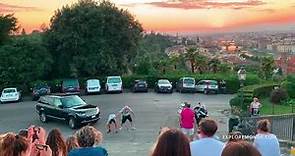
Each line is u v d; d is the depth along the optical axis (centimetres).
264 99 4419
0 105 4400
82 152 680
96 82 4988
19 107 4231
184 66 6112
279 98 4162
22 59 5128
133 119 3447
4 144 574
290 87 4397
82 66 5488
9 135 586
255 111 3238
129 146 2550
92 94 4962
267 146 877
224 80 5028
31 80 5159
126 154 2355
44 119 3372
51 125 3278
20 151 574
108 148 2498
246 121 2547
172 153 481
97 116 3188
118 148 2498
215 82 4966
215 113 3716
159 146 486
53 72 5562
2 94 4531
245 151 421
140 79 5288
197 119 2998
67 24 5581
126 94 4947
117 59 5662
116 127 2973
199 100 4475
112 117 2956
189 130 2288
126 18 5738
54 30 5581
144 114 3678
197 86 5016
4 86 5019
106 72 5578
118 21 5678
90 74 5516
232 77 5050
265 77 5700
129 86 5297
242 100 3847
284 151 1920
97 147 693
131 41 5772
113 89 4997
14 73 5072
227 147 430
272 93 4197
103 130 3031
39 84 4778
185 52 6297
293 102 4053
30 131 737
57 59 5575
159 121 3375
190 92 5019
